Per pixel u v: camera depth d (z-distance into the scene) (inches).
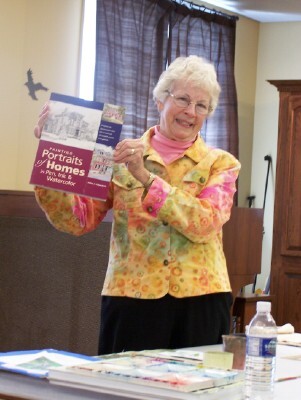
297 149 244.5
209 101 93.6
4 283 143.1
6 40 200.2
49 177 87.5
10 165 202.4
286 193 245.4
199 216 86.7
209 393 60.7
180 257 90.0
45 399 63.7
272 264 246.8
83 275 135.3
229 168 94.3
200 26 252.1
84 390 64.2
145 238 90.5
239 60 275.6
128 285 89.9
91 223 94.7
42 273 139.7
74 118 87.9
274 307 245.8
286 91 245.8
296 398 64.1
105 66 219.6
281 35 279.4
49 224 138.9
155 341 89.7
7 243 143.4
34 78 206.8
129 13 226.1
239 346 74.7
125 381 62.3
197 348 86.3
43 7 208.4
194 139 95.3
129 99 225.3
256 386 64.4
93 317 134.1
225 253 165.0
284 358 85.7
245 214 170.2
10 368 68.1
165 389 60.5
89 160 87.8
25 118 205.3
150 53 232.5
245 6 263.4
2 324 143.3
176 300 90.0
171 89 92.7
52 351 78.5
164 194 86.1
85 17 220.1
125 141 86.8
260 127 280.8
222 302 93.0
